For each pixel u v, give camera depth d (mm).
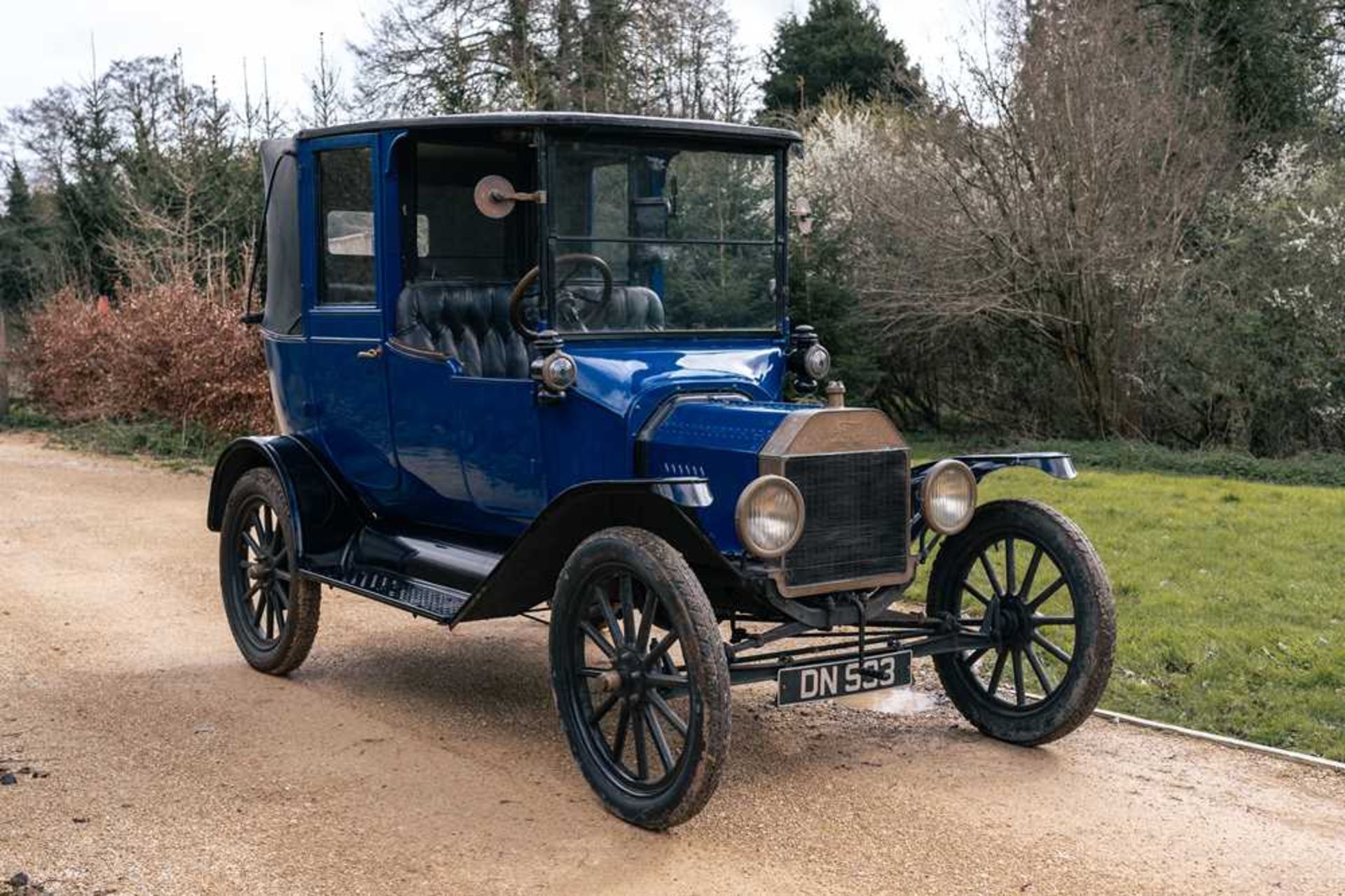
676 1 21062
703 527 4551
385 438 5875
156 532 10336
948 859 4090
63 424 18562
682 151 5375
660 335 5367
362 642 6992
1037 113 14500
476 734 5383
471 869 4031
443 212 5898
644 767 4402
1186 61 16656
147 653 6746
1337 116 18281
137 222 22281
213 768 4957
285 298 6434
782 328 5656
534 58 20625
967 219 15016
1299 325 13727
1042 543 5082
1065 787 4707
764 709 5695
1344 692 5629
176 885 3902
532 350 5320
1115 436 15195
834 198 16078
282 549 6359
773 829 4328
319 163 6043
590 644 6441
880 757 5051
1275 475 12680
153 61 25953
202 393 14977
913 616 5230
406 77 20531
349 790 4723
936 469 4797
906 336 16297
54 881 3926
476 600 4883
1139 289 14617
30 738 5320
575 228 5156
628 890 3879
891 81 22703
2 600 7961
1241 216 14602
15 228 27469
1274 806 4535
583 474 5020
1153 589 7465
